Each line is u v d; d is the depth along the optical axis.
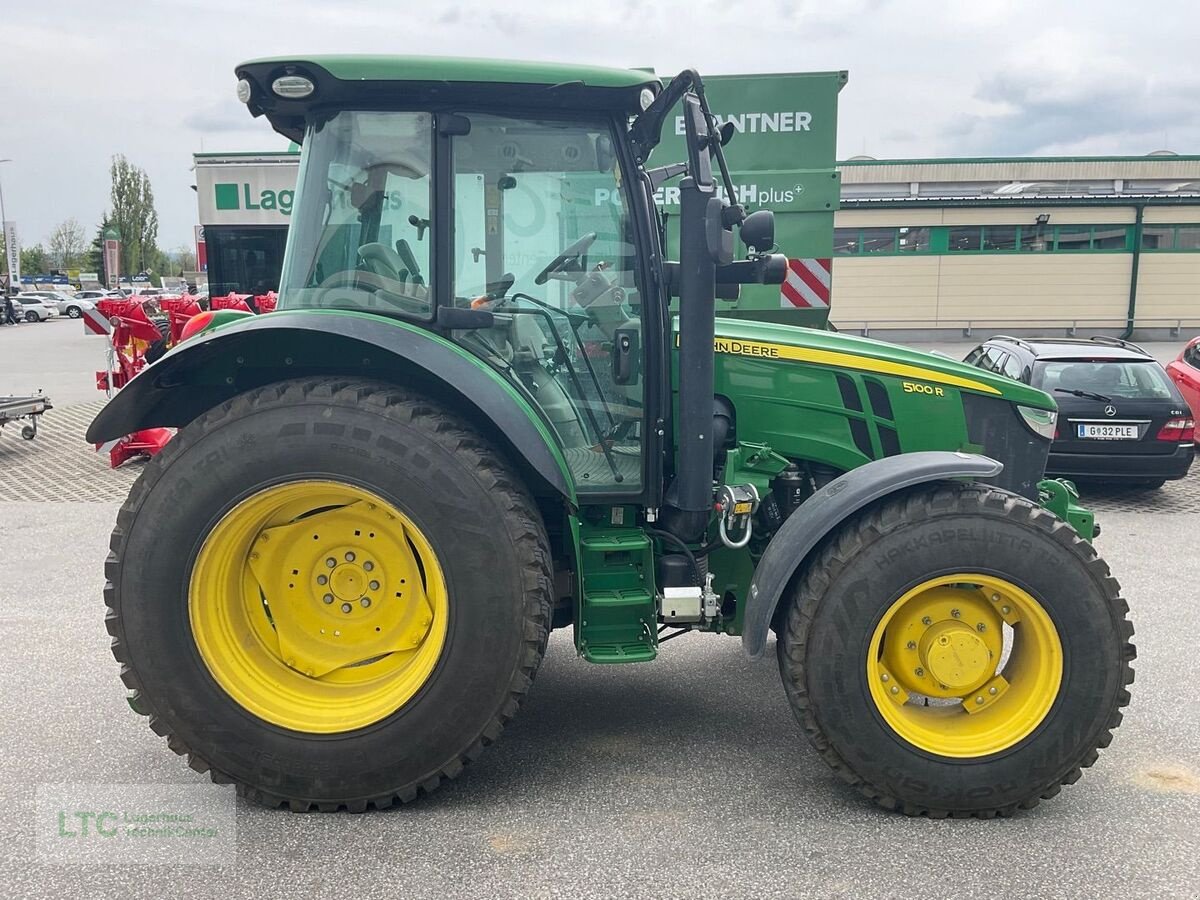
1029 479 3.83
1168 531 7.32
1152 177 29.48
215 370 3.34
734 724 3.84
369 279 3.29
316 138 3.27
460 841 2.95
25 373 18.34
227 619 3.15
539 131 3.28
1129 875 2.77
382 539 3.21
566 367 3.42
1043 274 23.06
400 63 3.07
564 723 3.85
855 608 3.04
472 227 3.29
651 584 3.35
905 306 23.50
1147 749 3.62
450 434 3.03
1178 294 22.81
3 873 2.78
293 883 2.73
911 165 30.02
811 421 3.72
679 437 3.31
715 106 7.89
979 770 3.05
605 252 3.36
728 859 2.85
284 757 3.05
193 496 3.00
